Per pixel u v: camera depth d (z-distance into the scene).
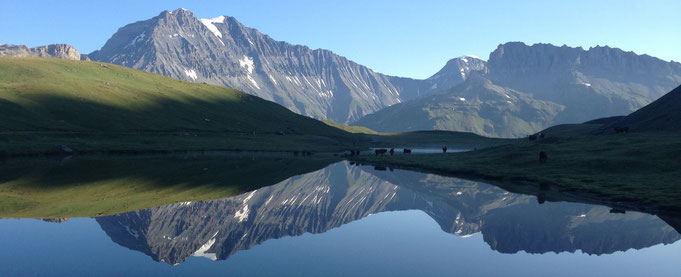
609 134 116.56
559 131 199.50
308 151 156.25
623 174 59.06
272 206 43.88
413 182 71.69
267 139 183.25
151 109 188.38
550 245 27.86
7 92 154.50
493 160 90.25
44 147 101.38
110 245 24.83
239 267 21.38
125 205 38.84
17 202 38.66
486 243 28.23
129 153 113.50
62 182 53.84
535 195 51.53
